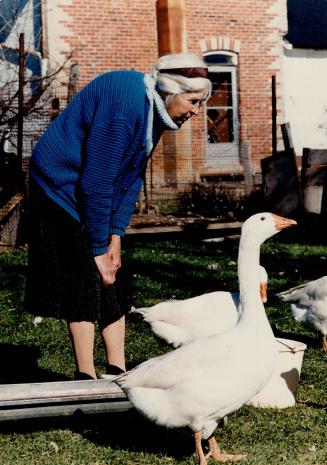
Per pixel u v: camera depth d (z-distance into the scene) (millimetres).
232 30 20844
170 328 5500
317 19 23234
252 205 15359
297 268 10820
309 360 6328
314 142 22188
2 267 10719
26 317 7828
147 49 19906
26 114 13367
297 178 14234
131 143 4180
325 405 5195
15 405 4277
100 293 4645
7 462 4160
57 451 4316
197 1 20453
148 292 9109
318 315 6496
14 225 12555
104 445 4398
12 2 19172
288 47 21344
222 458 4168
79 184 4355
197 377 3834
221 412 3938
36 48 19219
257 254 4137
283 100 21406
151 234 14164
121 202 4508
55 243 4543
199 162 19875
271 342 4016
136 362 6168
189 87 4082
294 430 4668
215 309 5410
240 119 21000
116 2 19516
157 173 16297
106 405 4422
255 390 3969
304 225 14156
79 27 19234
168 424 3953
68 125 4320
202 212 15758
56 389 4316
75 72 15008
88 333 4629
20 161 12750
